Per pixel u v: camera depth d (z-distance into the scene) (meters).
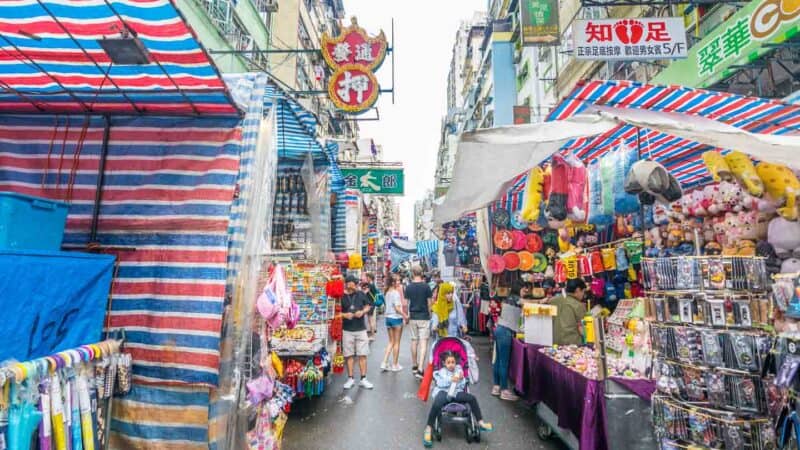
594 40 7.08
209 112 3.02
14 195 2.18
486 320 11.57
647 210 5.59
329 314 6.74
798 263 3.81
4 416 1.81
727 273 2.89
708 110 4.04
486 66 26.97
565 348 4.80
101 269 2.58
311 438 4.68
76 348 2.30
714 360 2.87
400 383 7.04
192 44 2.16
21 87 2.79
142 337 2.88
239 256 3.00
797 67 6.41
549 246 7.70
